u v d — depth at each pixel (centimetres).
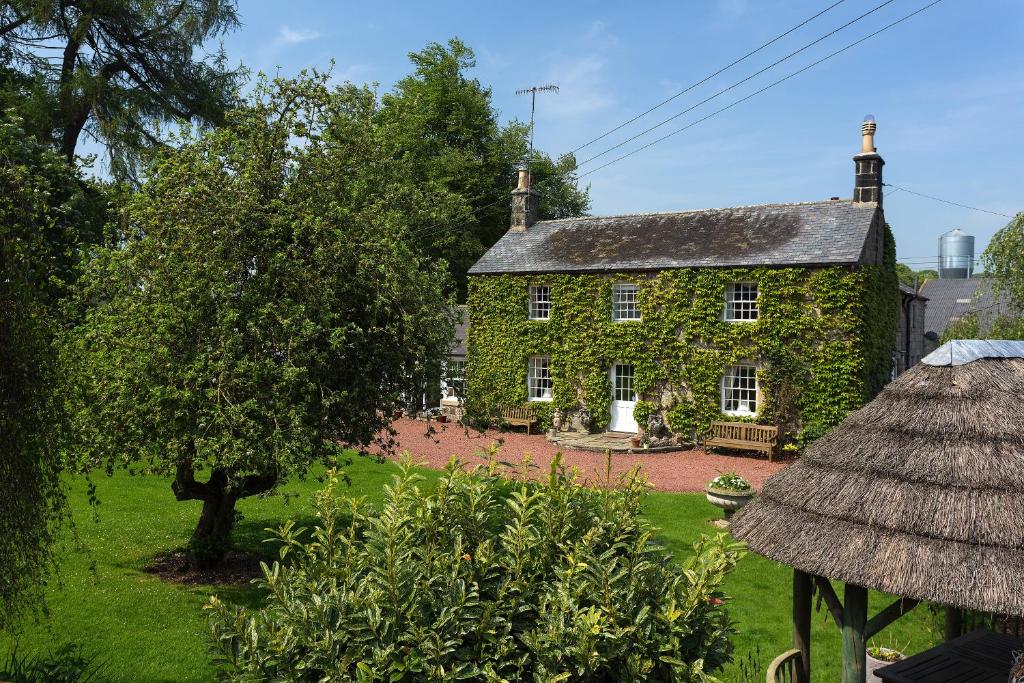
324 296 940
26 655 782
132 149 2522
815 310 2133
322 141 1041
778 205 2466
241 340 906
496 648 489
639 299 2417
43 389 658
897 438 594
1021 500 515
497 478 639
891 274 2452
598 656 483
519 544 529
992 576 487
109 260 942
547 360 2669
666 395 2388
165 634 855
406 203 1130
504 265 2728
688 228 2534
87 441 855
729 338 2256
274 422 895
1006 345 646
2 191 724
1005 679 629
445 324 1040
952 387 603
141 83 2730
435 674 460
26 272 661
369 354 1028
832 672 809
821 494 591
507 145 3922
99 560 1098
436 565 510
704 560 562
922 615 983
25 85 2344
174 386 869
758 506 634
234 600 962
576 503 596
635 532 604
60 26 2455
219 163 984
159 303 893
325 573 543
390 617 476
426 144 3753
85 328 893
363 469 1792
